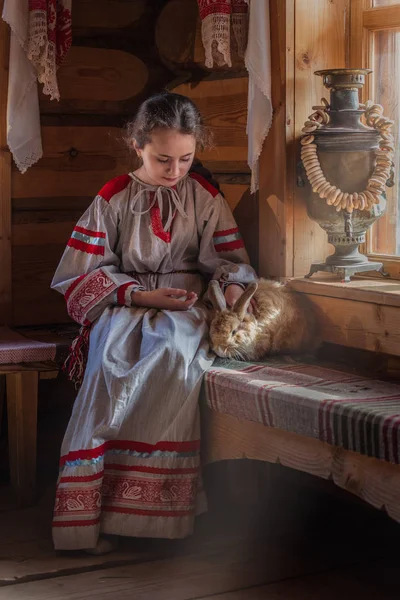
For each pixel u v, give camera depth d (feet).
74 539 7.75
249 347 8.28
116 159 11.44
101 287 8.50
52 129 11.00
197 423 7.98
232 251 9.13
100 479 7.79
